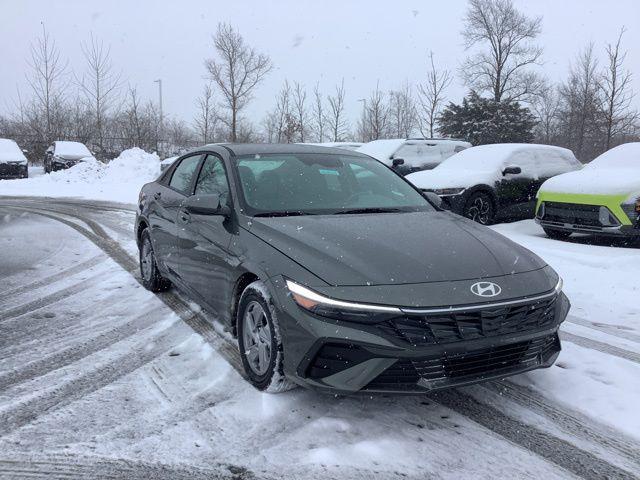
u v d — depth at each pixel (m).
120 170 21.12
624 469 2.52
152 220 5.17
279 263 3.03
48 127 30.97
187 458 2.56
